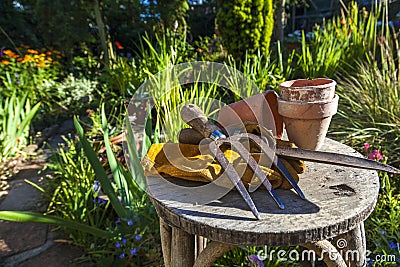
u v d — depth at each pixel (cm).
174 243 84
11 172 234
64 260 143
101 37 457
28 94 350
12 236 163
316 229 62
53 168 199
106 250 141
